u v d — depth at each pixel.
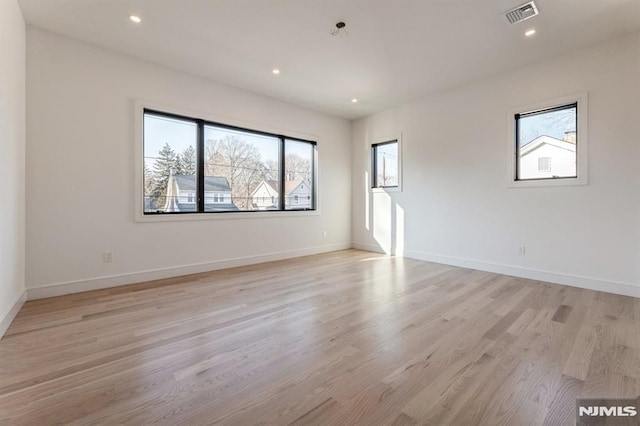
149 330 2.17
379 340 2.01
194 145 3.99
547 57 3.41
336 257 5.09
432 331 2.15
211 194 4.15
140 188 3.46
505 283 3.42
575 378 1.57
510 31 2.90
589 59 3.16
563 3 2.49
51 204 2.93
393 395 1.44
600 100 3.09
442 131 4.51
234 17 2.71
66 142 3.01
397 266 4.34
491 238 3.98
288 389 1.49
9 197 2.29
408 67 3.67
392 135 5.25
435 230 4.64
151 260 3.56
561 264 3.38
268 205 4.83
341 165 5.85
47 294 2.90
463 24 2.79
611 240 3.05
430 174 4.68
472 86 4.14
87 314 2.47
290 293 3.06
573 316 2.41
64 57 3.00
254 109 4.52
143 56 3.41
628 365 1.69
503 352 1.84
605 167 3.07
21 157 2.65
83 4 2.52
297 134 5.11
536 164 3.62
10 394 1.44
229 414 1.31
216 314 2.48
